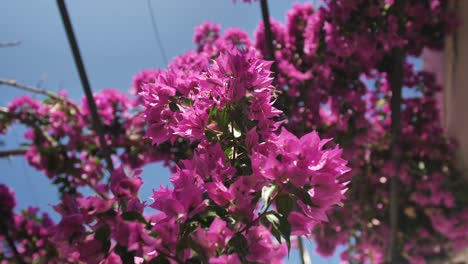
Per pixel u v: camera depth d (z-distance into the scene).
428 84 4.77
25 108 4.83
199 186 1.17
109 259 1.08
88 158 4.88
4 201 3.90
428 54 5.27
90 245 1.05
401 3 3.82
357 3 3.88
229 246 1.12
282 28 4.81
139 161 4.82
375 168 4.71
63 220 1.05
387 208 4.71
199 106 1.46
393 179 4.39
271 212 1.15
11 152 4.67
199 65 1.89
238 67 1.44
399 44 3.83
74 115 4.86
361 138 4.34
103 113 4.84
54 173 4.72
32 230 3.89
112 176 1.09
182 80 1.54
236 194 1.14
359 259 4.93
